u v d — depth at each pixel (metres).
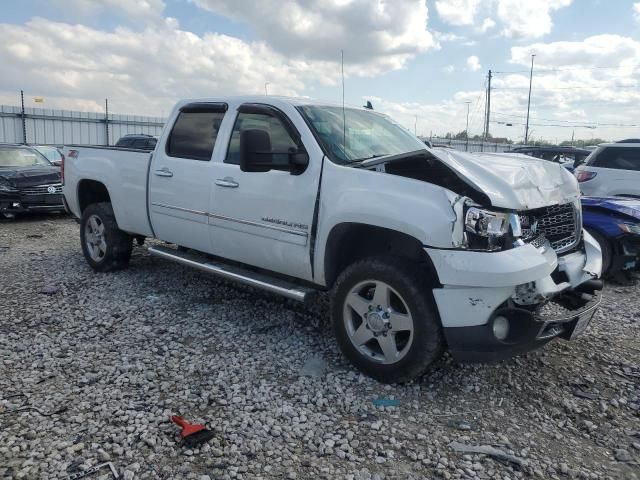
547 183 3.89
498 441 3.11
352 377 3.82
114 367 3.93
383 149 4.55
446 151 3.81
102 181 6.09
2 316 4.94
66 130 27.55
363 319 3.78
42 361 4.02
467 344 3.32
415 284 3.47
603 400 3.64
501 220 3.39
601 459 2.98
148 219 5.61
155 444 2.99
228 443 3.02
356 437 3.12
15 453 2.87
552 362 4.20
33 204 10.74
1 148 12.30
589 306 3.76
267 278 4.50
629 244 6.55
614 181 9.01
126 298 5.48
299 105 4.48
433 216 3.34
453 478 2.77
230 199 4.64
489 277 3.21
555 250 3.93
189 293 5.67
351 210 3.73
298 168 4.16
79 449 2.92
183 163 5.14
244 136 3.94
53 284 5.94
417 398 3.57
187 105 5.33
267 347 4.34
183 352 4.22
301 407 3.42
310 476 2.76
